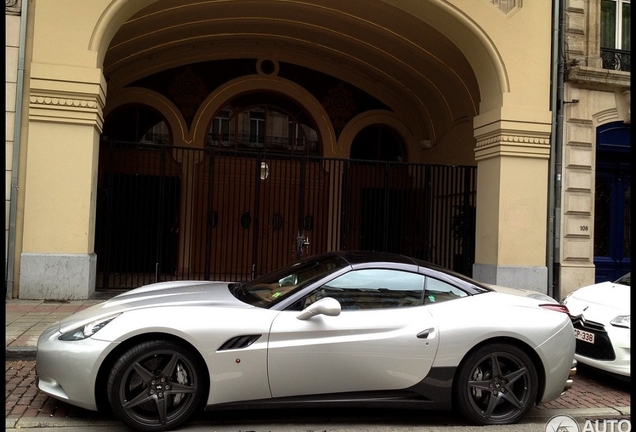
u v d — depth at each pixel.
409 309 4.25
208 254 10.20
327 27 11.96
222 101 12.93
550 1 9.87
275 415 4.36
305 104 13.41
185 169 12.59
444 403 4.16
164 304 4.21
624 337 5.25
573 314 5.88
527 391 4.29
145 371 3.79
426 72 12.30
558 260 9.93
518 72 9.66
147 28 10.93
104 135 12.44
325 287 4.28
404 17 10.47
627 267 11.11
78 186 7.99
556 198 9.92
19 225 7.88
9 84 7.84
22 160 7.90
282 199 13.17
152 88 12.66
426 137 13.98
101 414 4.17
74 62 7.95
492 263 9.74
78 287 7.93
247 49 12.98
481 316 4.27
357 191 13.55
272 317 4.00
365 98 13.99
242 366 3.85
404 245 12.71
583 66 10.02
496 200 9.69
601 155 10.96
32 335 6.01
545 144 9.73
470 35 9.64
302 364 3.92
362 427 4.18
